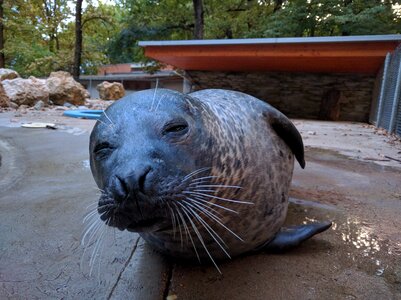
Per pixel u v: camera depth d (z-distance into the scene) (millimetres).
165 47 3686
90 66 8008
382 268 559
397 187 1031
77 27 5777
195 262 571
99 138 436
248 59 3629
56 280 527
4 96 3129
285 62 3658
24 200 877
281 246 597
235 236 519
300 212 806
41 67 7188
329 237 672
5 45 7242
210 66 4223
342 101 3941
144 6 6105
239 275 535
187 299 479
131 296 487
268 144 596
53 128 2020
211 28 6320
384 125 2646
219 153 469
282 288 501
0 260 588
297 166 1277
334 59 3309
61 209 816
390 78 2574
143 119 426
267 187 548
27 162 1274
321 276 532
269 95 4301
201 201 436
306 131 2473
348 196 934
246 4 6445
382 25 4730
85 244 645
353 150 1659
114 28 6996
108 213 395
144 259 589
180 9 6133
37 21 7570
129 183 361
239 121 568
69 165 1232
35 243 648
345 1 4977
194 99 507
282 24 5070
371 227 722
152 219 400
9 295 490
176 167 401
